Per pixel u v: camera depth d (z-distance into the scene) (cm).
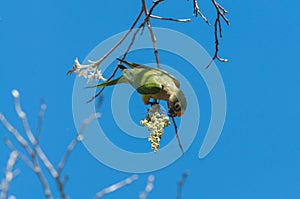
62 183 716
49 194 706
